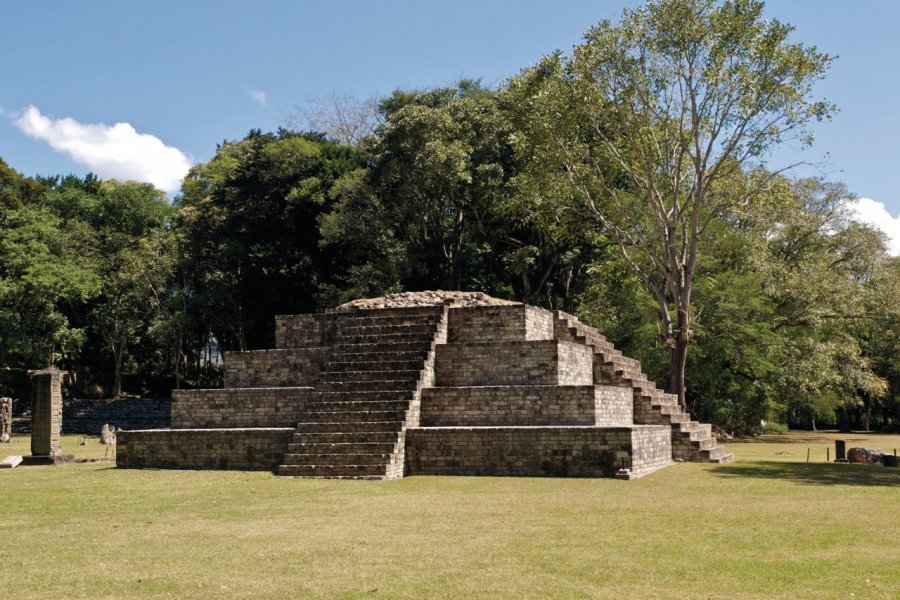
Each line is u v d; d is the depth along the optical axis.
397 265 55.75
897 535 13.88
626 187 51.38
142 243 66.25
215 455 26.25
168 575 11.20
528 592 10.13
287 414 28.30
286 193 62.31
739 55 35.03
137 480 23.47
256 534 14.29
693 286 45.34
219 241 64.00
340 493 19.81
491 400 25.61
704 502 17.92
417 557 12.17
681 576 10.94
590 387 24.83
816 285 46.88
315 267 63.66
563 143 38.75
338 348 28.44
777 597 9.89
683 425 29.81
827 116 34.81
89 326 68.56
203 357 83.00
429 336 28.11
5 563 12.18
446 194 56.25
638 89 36.75
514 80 44.47
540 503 17.84
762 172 42.09
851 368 47.72
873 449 29.42
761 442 45.41
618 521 15.38
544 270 59.38
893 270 53.16
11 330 59.00
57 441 31.38
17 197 69.62
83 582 10.89
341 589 10.30
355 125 76.06
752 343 45.97
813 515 16.06
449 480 22.27
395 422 24.52
